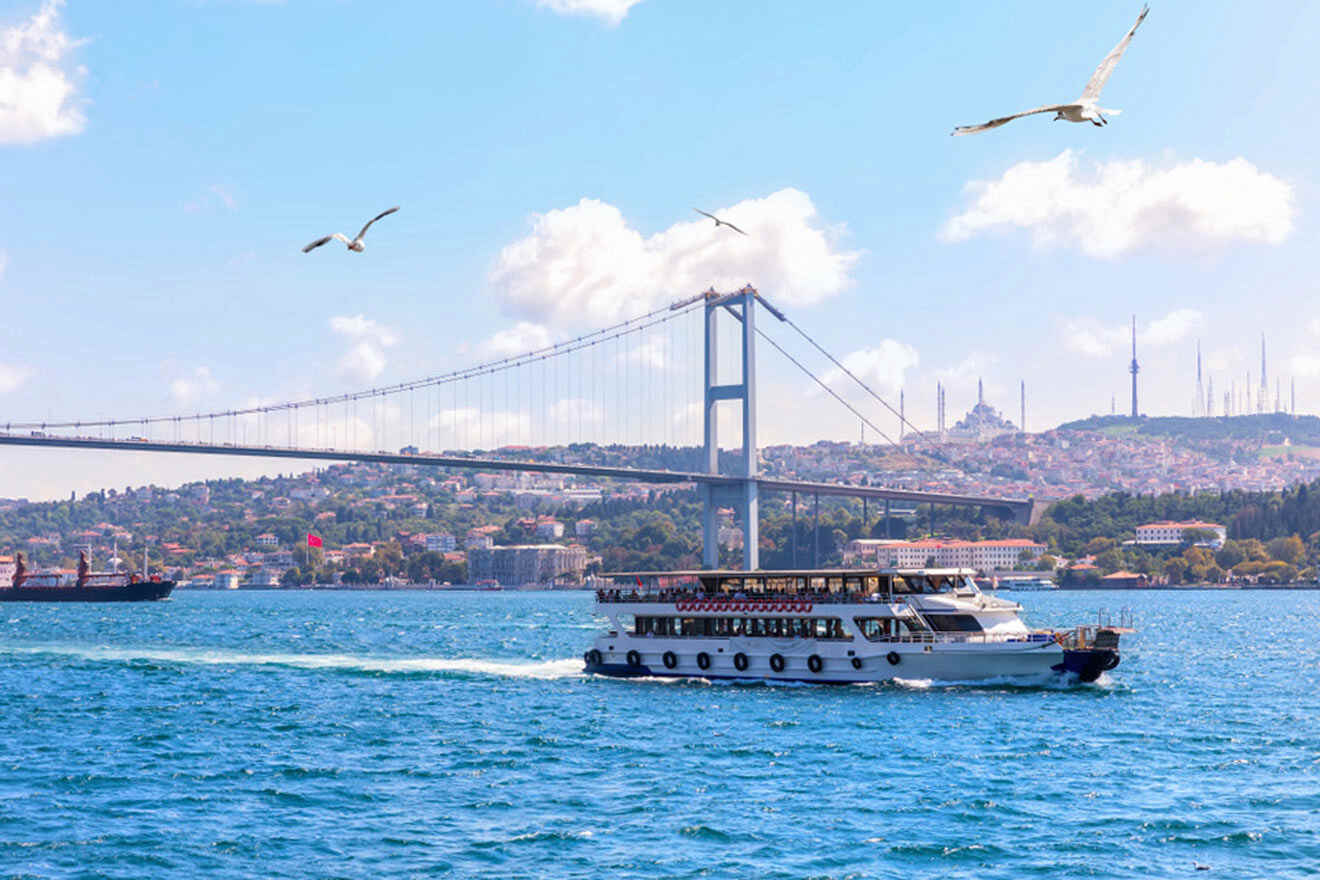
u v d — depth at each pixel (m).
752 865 42.44
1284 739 65.94
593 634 169.25
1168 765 58.59
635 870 42.00
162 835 46.59
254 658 118.88
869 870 41.81
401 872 42.00
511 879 41.12
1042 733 66.94
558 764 59.69
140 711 78.81
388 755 62.44
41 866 42.81
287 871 42.19
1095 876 41.12
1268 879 40.78
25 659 117.25
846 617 84.12
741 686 86.38
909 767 58.06
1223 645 139.88
